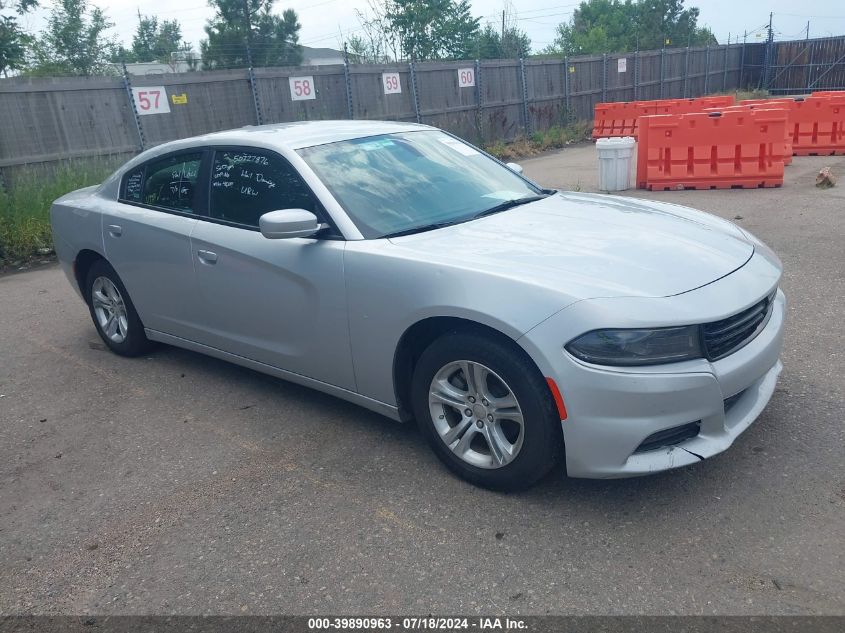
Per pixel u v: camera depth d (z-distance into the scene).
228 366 5.09
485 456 3.23
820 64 33.66
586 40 54.09
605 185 11.47
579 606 2.50
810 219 8.26
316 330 3.71
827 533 2.76
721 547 2.74
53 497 3.52
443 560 2.80
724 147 10.68
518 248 3.26
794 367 4.24
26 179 10.28
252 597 2.69
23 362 5.45
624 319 2.72
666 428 2.76
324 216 3.67
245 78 13.80
